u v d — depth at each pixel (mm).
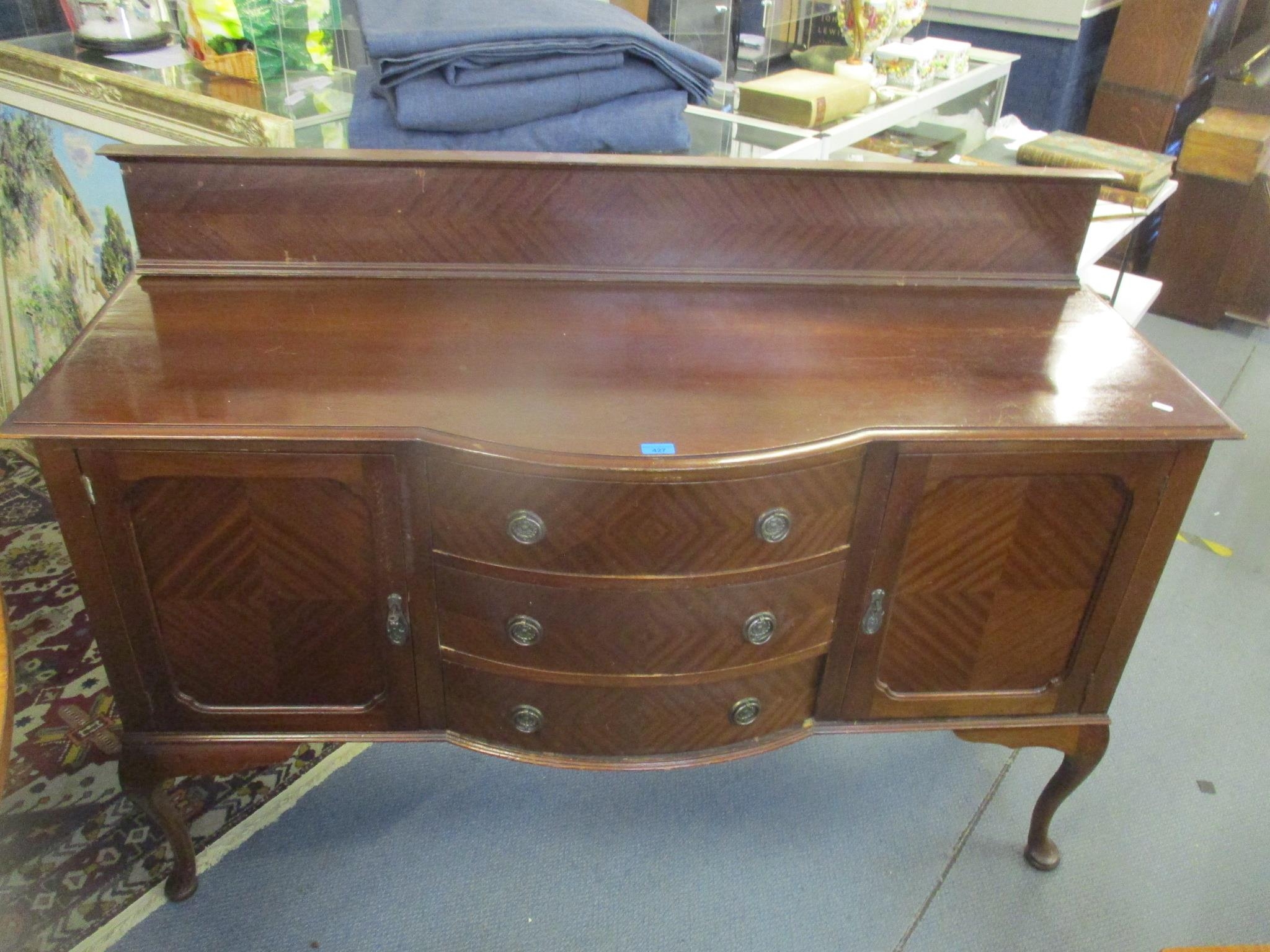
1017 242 1359
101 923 1403
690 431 1025
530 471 998
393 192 1260
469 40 1214
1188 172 3098
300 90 1601
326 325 1199
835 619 1196
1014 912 1483
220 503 1065
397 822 1583
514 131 1308
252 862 1505
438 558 1105
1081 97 3193
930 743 1771
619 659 1159
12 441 2361
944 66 2174
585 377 1113
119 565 1095
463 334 1194
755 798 1651
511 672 1184
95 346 1130
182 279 1291
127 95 1632
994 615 1226
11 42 1835
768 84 1819
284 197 1254
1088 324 1299
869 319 1278
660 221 1302
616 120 1321
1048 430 1052
